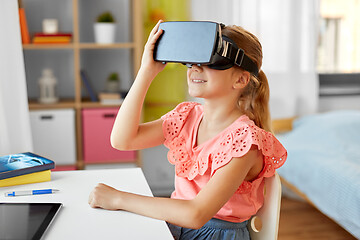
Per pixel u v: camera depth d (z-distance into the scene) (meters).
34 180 1.19
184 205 0.95
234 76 1.05
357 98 3.35
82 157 2.68
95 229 0.89
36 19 2.85
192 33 0.97
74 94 2.97
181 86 2.95
